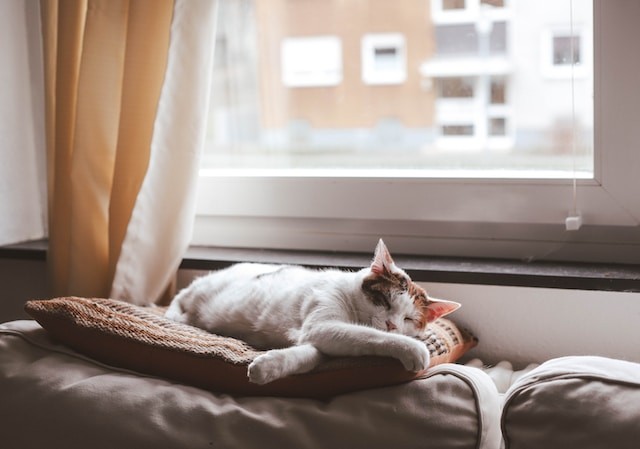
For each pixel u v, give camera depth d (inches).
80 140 60.9
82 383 47.9
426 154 70.3
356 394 46.1
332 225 68.7
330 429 44.2
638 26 56.3
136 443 45.1
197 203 71.6
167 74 58.4
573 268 59.4
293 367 46.1
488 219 63.4
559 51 62.8
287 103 74.2
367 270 56.9
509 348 59.8
